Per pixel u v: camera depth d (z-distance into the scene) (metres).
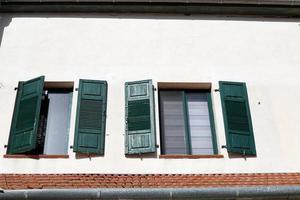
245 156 9.09
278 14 11.38
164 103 10.04
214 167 8.91
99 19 10.97
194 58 10.41
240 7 11.20
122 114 9.54
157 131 9.32
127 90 9.83
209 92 10.20
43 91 9.91
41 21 10.87
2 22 10.80
